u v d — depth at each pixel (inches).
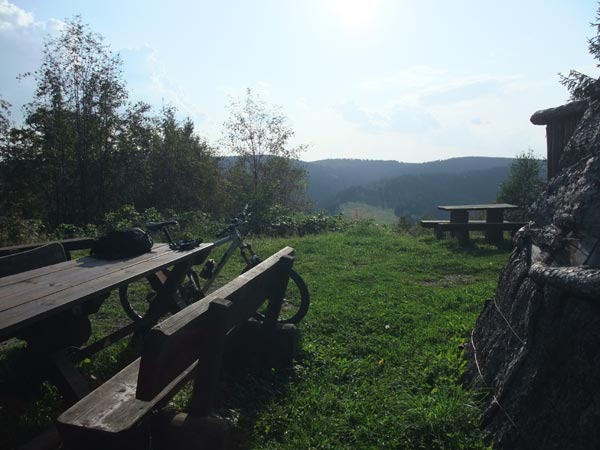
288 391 141.6
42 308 107.3
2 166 776.9
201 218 565.3
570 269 98.3
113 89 775.1
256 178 972.6
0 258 154.0
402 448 111.8
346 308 228.1
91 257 167.5
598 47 445.7
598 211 105.9
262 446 115.3
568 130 143.4
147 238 179.5
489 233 467.2
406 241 469.4
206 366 96.3
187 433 90.3
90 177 821.9
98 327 207.6
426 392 137.2
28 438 119.4
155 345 78.0
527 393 102.1
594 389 87.0
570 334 96.1
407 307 231.1
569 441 87.6
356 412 126.4
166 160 986.7
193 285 208.2
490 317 140.1
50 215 835.4
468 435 111.3
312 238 483.8
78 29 735.7
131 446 85.9
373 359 165.8
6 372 140.7
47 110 767.1
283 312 225.3
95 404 91.0
